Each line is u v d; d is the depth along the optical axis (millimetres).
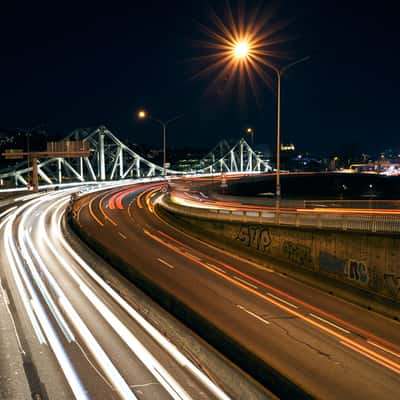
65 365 13617
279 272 26719
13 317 17906
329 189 157750
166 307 17266
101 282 23031
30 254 30953
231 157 177125
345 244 23938
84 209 55312
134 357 14102
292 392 10547
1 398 11805
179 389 12078
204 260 29500
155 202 62156
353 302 21406
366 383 13289
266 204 49250
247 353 12359
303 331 17438
